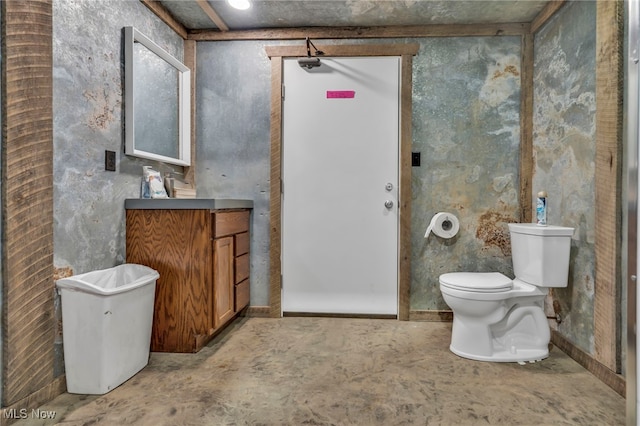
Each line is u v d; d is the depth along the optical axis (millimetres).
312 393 1619
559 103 2197
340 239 2715
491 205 2623
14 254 1398
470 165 2631
